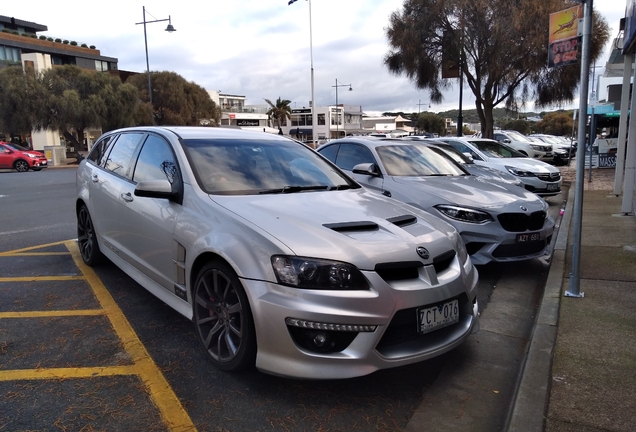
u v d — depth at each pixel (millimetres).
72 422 2680
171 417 2748
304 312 2691
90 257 5508
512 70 18500
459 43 17938
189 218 3461
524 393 2908
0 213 9781
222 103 95438
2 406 2822
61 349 3566
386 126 108000
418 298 2883
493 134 21094
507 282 5449
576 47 4414
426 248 3096
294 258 2787
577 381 3025
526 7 16984
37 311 4293
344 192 4012
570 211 9203
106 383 3098
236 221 3137
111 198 4648
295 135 85375
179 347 3621
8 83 33125
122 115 37812
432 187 5734
